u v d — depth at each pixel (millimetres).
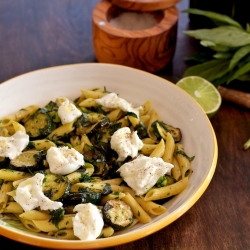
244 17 609
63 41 660
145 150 472
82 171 445
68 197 422
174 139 486
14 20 697
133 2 572
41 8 723
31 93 521
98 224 398
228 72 569
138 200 431
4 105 506
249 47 549
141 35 565
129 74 526
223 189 468
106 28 572
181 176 456
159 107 517
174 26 579
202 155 457
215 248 418
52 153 444
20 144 462
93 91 524
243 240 425
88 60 628
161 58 593
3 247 411
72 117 485
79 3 734
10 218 424
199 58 607
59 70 525
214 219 440
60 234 404
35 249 410
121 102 503
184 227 432
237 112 555
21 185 422
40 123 492
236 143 518
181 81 555
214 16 581
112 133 490
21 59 625
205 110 533
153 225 383
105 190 429
